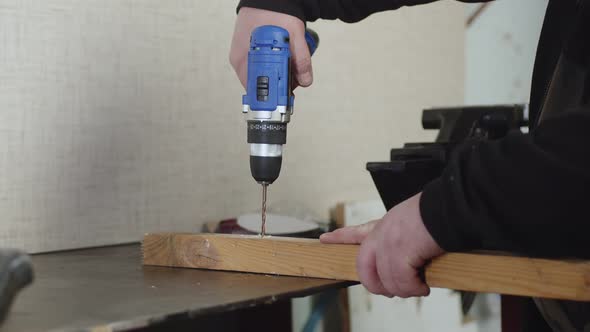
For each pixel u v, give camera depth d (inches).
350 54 75.9
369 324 74.9
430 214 31.8
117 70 55.7
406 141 84.1
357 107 77.2
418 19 84.7
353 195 77.4
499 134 57.0
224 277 38.8
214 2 62.1
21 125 50.7
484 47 97.7
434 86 87.7
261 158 41.1
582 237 30.1
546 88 39.8
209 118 62.3
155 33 58.0
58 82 52.4
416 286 34.2
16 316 28.1
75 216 53.8
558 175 28.5
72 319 27.5
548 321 38.8
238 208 65.2
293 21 44.1
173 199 59.9
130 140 56.9
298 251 38.7
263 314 63.2
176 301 31.4
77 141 53.7
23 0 50.3
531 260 31.8
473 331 89.7
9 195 50.4
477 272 33.2
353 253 36.9
